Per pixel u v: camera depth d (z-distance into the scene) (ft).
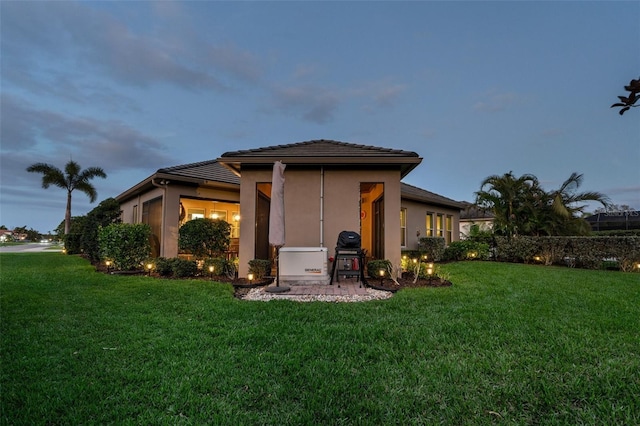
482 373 9.21
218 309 15.62
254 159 24.88
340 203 26.00
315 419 7.27
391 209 25.61
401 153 25.00
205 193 36.52
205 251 27.84
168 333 12.36
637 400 7.81
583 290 20.63
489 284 22.80
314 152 26.25
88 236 40.01
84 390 8.26
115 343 11.30
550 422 7.18
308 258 23.43
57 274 27.37
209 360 10.00
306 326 13.23
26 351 10.61
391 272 23.82
